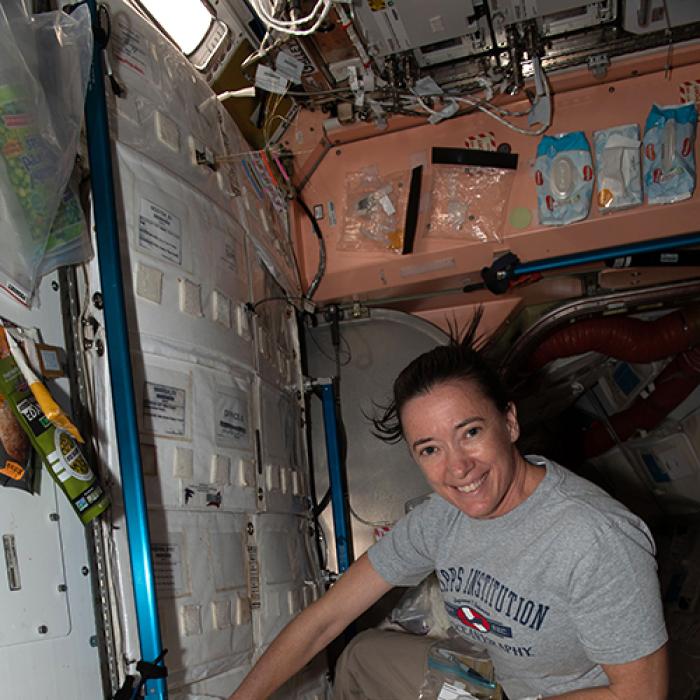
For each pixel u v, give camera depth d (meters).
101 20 1.90
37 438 1.42
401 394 1.50
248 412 2.44
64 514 1.56
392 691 2.33
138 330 1.86
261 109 3.08
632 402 4.30
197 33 2.53
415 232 3.25
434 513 1.75
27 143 1.53
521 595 1.53
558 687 1.70
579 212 3.05
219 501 2.14
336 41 2.80
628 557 1.40
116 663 1.60
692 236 3.02
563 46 2.94
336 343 3.48
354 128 3.22
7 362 1.44
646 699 1.44
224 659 2.04
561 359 4.09
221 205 2.47
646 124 3.04
